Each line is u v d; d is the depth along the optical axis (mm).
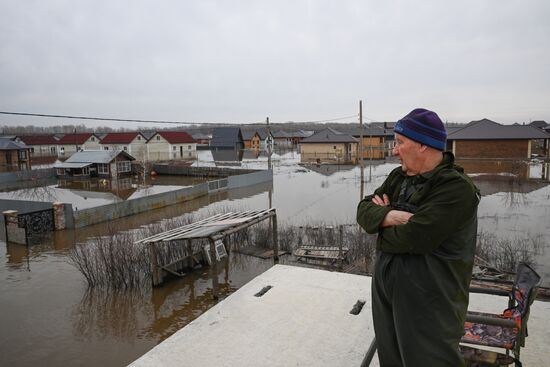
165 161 58938
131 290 10273
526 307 1744
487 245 11180
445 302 1334
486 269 9359
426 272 1349
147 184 36562
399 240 1351
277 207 20922
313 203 21641
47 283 10984
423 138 1398
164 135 62031
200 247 12086
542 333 2533
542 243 12000
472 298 3162
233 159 61875
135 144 60562
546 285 8680
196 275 11180
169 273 11078
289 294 3266
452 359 1339
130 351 7402
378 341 1558
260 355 2383
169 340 2605
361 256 11461
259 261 12078
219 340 2578
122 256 10664
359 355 2328
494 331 1941
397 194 1538
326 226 14352
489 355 1825
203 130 119500
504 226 14438
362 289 3338
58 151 68062
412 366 1366
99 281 10656
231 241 13164
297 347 2451
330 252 11797
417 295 1354
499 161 39062
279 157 65438
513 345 1789
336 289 3350
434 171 1383
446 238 1318
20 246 14984
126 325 8438
